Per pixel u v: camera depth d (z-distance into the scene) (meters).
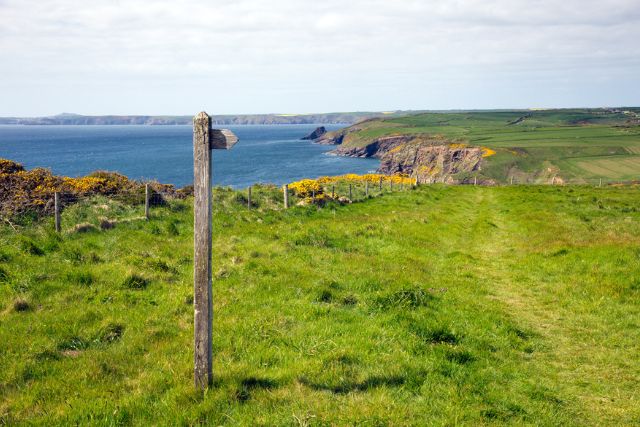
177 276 14.58
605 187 58.41
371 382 8.50
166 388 8.01
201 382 7.83
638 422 7.98
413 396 8.20
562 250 20.48
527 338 11.87
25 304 11.30
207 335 7.77
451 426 7.26
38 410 7.22
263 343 10.02
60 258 14.98
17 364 8.60
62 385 8.02
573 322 13.05
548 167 181.12
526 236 25.08
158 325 10.80
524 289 16.23
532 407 8.24
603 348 11.29
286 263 16.69
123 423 6.89
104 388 7.96
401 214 31.55
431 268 18.33
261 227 23.58
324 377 8.56
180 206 27.06
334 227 24.23
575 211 33.31
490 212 36.03
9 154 198.75
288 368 8.89
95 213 22.12
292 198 34.47
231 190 34.09
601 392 9.09
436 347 10.38
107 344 9.84
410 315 12.12
